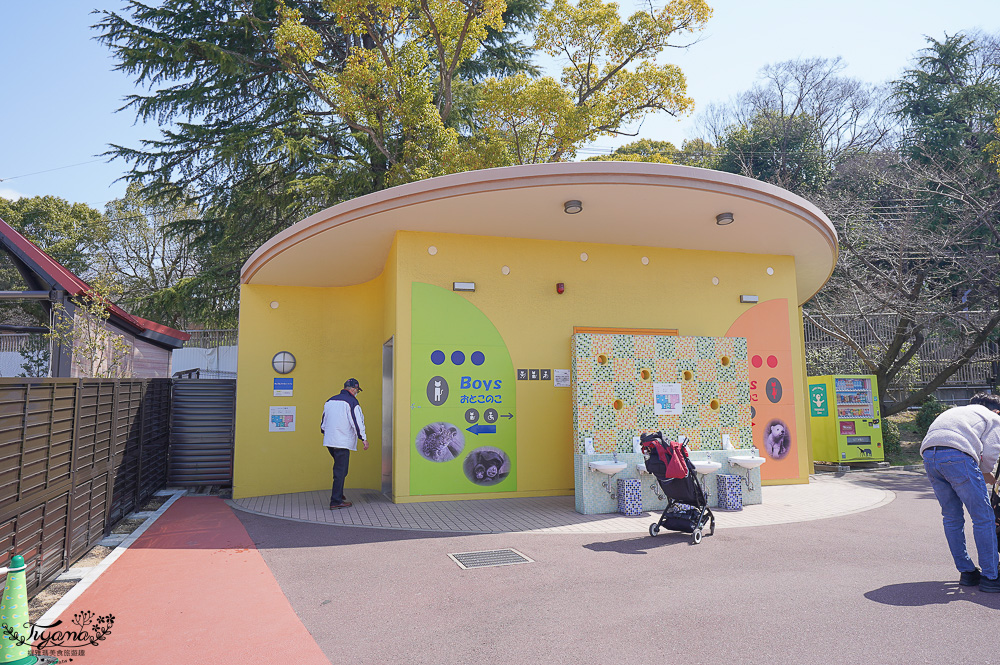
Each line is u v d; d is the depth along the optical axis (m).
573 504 9.34
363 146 23.00
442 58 22.03
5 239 10.58
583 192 8.57
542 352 10.31
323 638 4.20
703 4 21.64
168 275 36.22
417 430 9.62
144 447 9.70
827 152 36.03
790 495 10.23
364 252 10.61
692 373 9.60
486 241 10.30
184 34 22.66
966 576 5.06
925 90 32.75
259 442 11.48
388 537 7.25
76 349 10.58
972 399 5.37
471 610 4.70
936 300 21.05
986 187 21.55
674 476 6.93
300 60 21.03
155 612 4.77
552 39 23.05
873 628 4.20
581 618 4.49
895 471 14.39
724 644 3.98
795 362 11.74
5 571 4.33
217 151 21.30
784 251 11.66
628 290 10.91
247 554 6.56
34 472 5.16
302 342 12.04
